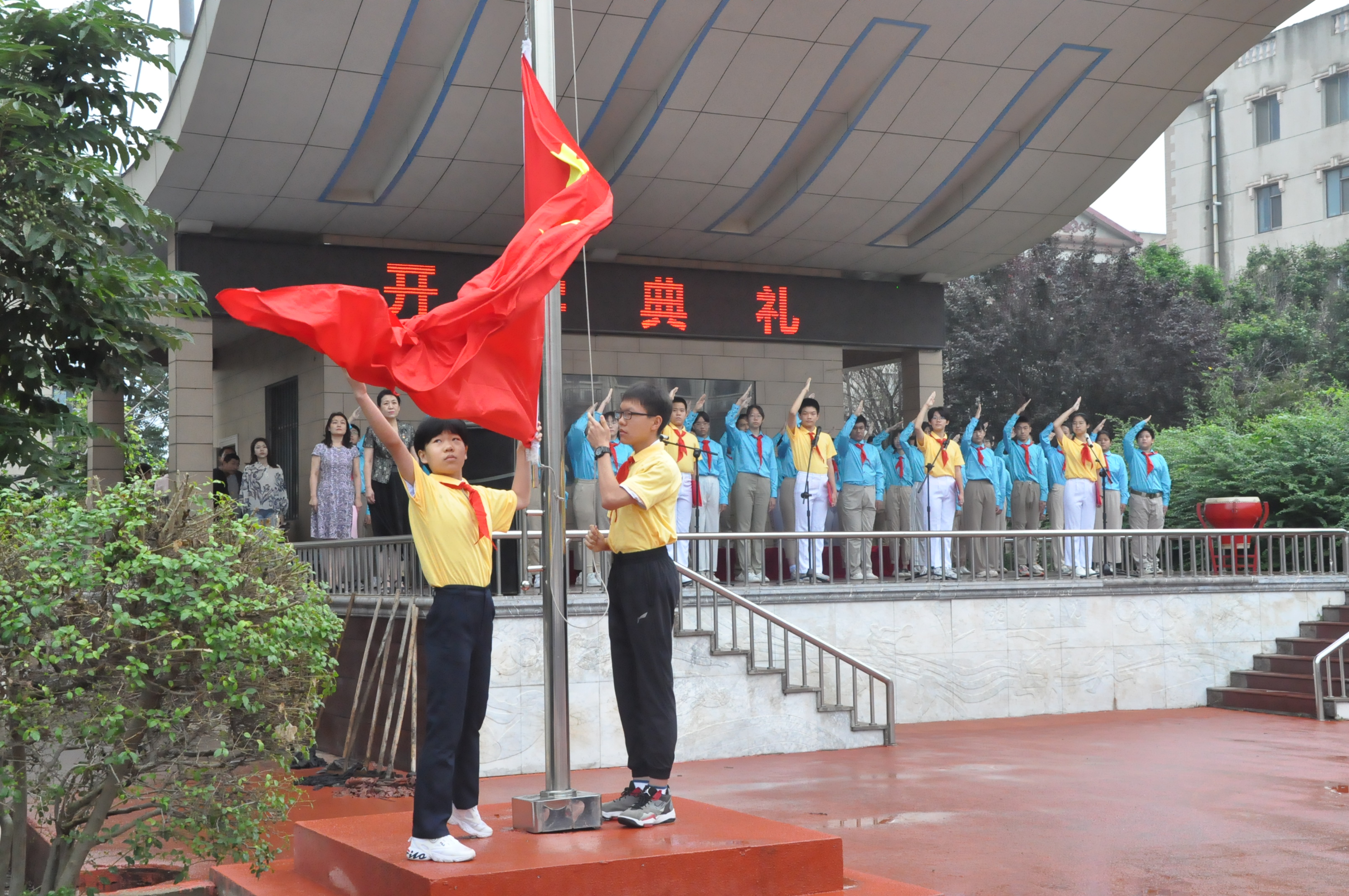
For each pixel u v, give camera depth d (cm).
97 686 500
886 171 1490
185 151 1269
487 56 1209
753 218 1590
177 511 536
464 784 536
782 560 1202
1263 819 765
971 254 1706
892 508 1484
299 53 1170
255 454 1309
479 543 519
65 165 905
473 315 519
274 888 565
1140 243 3891
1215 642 1376
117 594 497
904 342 1758
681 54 1285
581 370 1672
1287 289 3338
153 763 533
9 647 490
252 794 555
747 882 518
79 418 992
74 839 541
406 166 1341
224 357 1950
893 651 1220
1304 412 2283
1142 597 1343
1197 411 2791
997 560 1454
